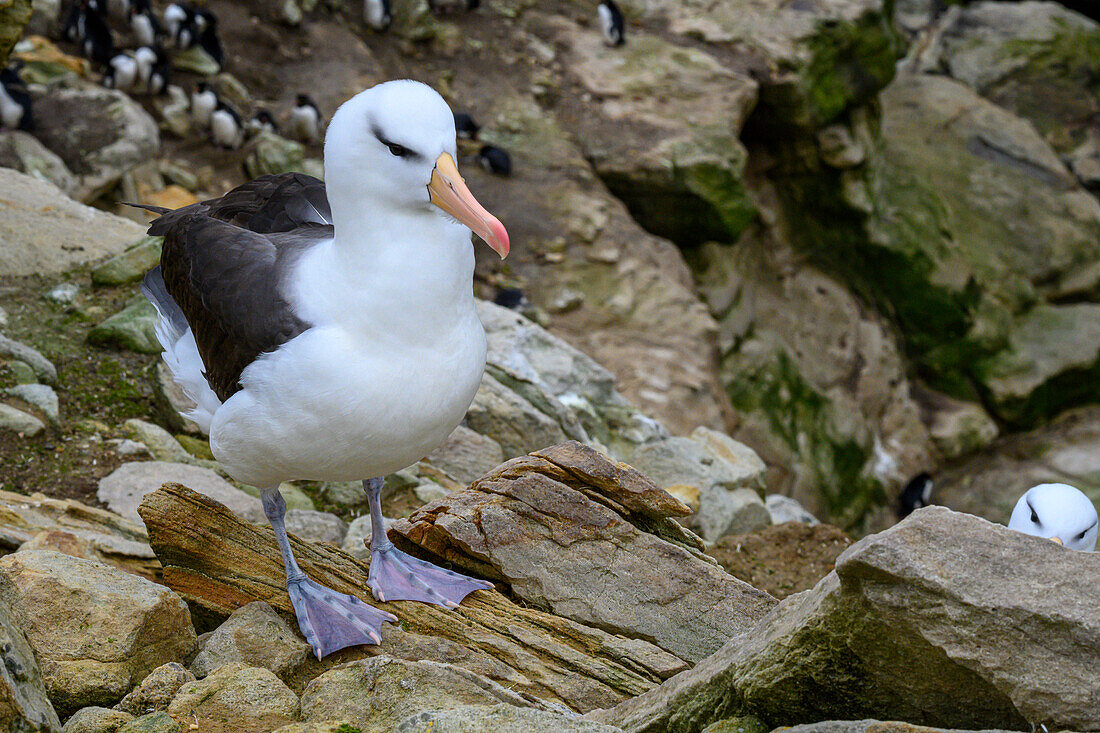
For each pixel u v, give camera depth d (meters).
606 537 7.68
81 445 10.20
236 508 9.77
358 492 10.78
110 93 17.73
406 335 6.16
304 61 22.78
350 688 5.87
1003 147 29.97
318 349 6.11
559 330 19.66
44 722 5.15
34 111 17.00
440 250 6.16
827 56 25.27
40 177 15.22
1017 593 4.68
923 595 4.76
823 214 27.12
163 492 7.36
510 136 22.84
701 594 7.49
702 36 25.42
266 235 7.05
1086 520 7.77
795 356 25.19
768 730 5.60
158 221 7.86
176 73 20.92
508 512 7.77
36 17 20.27
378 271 6.09
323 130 21.53
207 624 7.38
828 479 24.02
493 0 26.25
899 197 28.17
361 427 6.29
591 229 21.23
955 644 4.75
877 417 26.14
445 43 24.62
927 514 4.96
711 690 5.84
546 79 24.08
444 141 5.98
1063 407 28.11
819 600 5.24
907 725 4.75
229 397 6.59
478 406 12.31
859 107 27.14
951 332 27.53
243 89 21.16
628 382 18.81
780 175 26.69
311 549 7.79
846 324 26.28
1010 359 27.56
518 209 21.39
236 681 5.95
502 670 6.74
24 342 11.40
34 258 12.41
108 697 6.12
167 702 5.91
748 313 24.64
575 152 22.70
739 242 25.36
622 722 6.09
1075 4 36.34
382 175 6.00
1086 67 32.50
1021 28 32.91
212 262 6.79
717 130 23.03
